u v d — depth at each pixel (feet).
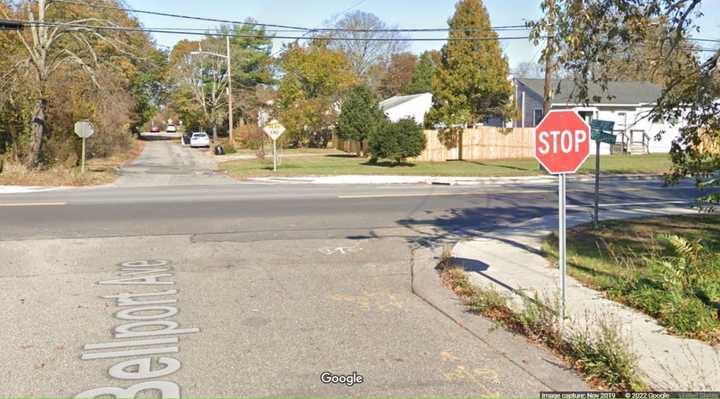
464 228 45.57
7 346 19.65
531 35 26.40
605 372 16.92
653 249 29.37
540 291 25.95
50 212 51.75
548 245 36.27
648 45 29.25
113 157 146.82
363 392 16.22
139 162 137.49
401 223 47.75
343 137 153.69
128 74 135.95
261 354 19.02
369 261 33.96
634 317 22.06
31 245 37.50
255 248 37.40
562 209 21.47
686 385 16.14
